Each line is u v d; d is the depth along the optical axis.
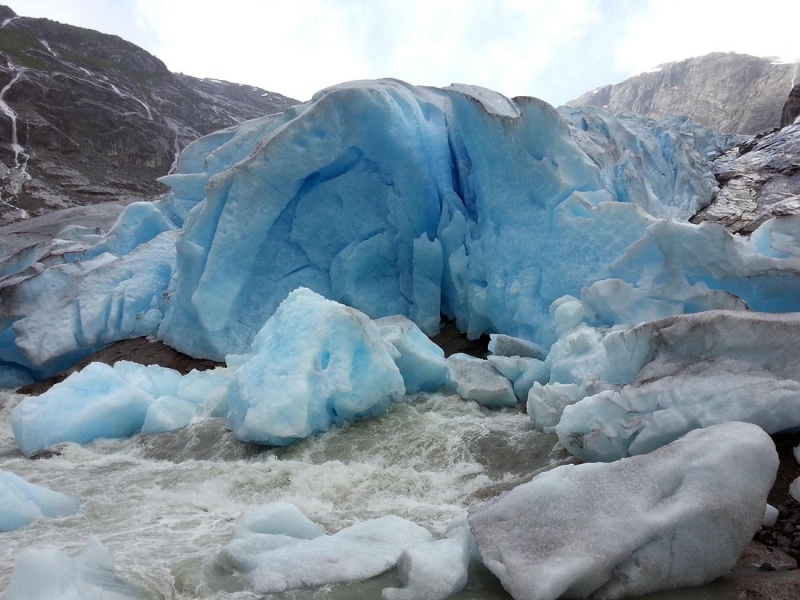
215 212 9.15
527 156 8.06
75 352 10.16
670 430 3.92
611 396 4.36
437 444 5.62
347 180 9.58
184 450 6.18
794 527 3.32
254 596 3.05
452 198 9.79
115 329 10.26
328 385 6.11
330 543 3.52
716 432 3.24
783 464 3.85
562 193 7.76
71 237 15.62
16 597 2.68
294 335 6.39
